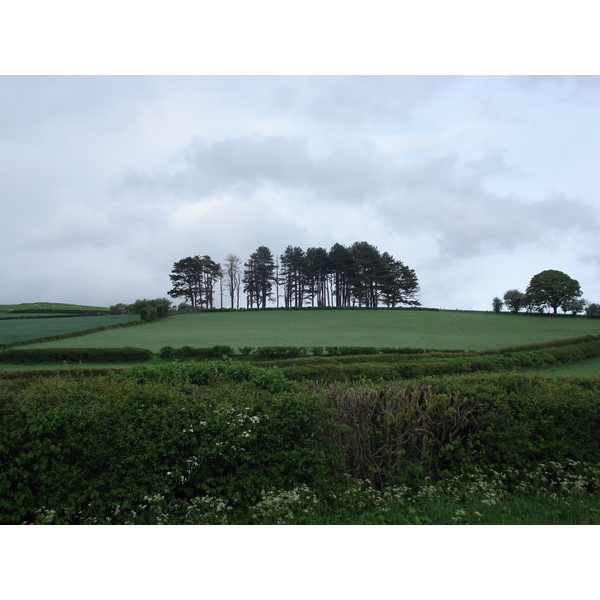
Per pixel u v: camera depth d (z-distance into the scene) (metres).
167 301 78.12
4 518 4.71
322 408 5.94
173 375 7.37
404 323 67.62
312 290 115.12
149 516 4.94
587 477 6.70
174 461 5.22
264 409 5.58
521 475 6.70
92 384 5.81
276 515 4.99
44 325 61.12
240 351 40.78
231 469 5.46
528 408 7.04
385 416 6.49
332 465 5.97
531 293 79.81
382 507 5.43
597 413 7.27
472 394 7.00
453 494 5.89
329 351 40.09
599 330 60.56
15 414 4.89
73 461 5.00
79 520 4.91
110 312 77.25
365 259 102.38
